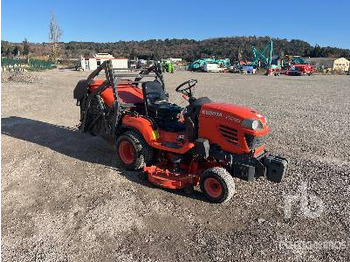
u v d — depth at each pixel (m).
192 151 5.39
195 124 5.36
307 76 43.56
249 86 24.36
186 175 5.45
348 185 5.86
